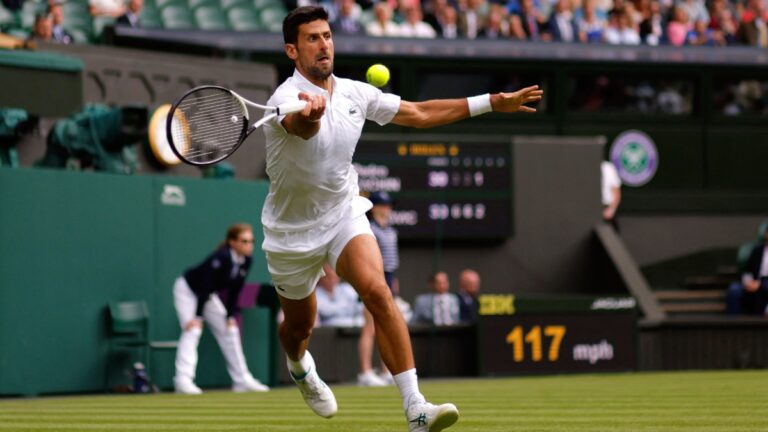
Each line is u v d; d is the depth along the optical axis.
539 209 27.86
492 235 27.05
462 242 27.34
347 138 8.95
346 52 27.25
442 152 26.69
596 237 28.09
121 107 18.92
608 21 32.66
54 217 17.95
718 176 30.19
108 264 18.56
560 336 23.25
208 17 30.11
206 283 18.64
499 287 27.53
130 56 22.31
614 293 27.33
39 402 15.49
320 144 8.80
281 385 21.34
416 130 28.03
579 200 28.17
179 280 18.80
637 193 29.70
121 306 18.64
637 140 29.72
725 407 13.13
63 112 18.42
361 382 20.66
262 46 26.83
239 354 19.30
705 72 29.94
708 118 30.11
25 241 17.59
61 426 11.00
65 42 23.08
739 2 35.06
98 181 18.50
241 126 8.63
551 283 27.88
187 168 21.42
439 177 26.66
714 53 30.59
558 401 14.47
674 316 27.45
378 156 26.25
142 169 20.73
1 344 17.31
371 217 21.23
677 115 30.03
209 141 8.72
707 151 30.14
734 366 24.38
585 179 28.25
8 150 18.83
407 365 8.53
